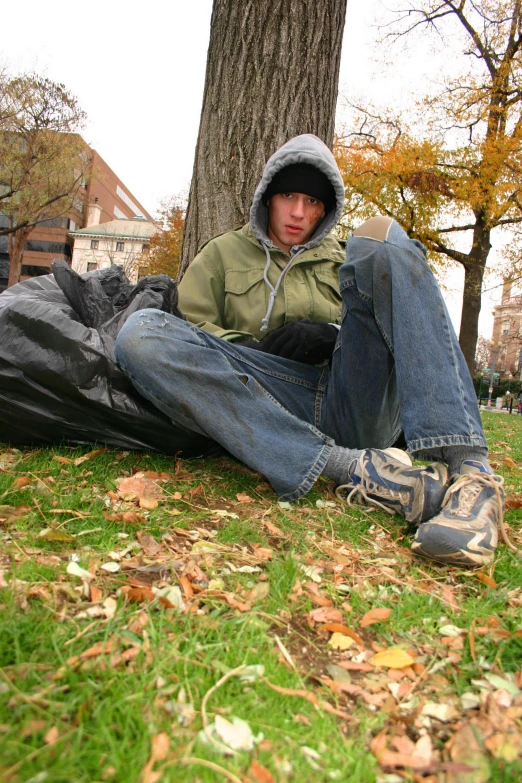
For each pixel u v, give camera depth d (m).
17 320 2.21
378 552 1.73
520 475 3.34
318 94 3.55
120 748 0.84
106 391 2.29
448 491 1.76
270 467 2.01
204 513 1.93
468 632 1.27
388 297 1.90
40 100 26.42
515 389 48.66
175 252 34.22
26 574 1.33
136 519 1.74
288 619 1.31
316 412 2.34
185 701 0.99
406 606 1.39
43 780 0.77
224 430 2.01
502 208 15.35
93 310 2.43
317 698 1.03
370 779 0.86
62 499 1.85
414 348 1.81
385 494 1.95
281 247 2.69
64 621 1.18
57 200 29.95
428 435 1.75
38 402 2.29
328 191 2.58
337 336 2.26
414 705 1.06
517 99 16.86
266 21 3.44
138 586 1.33
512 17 16.75
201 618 1.23
